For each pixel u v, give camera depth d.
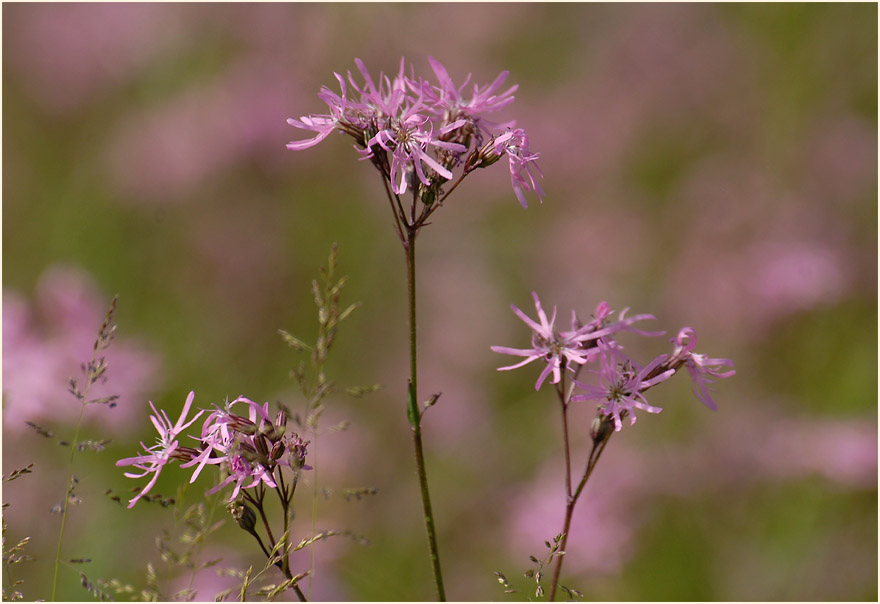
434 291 10.26
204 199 10.03
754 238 10.28
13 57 11.38
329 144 10.38
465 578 6.87
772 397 8.56
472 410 8.68
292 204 10.02
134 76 11.62
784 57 12.47
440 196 3.33
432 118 3.60
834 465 7.23
